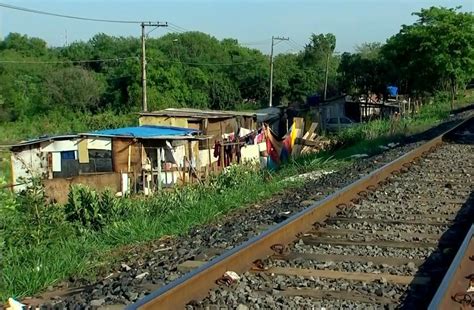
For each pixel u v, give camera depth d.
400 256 6.32
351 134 27.28
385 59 50.97
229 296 4.91
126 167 26.86
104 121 54.66
